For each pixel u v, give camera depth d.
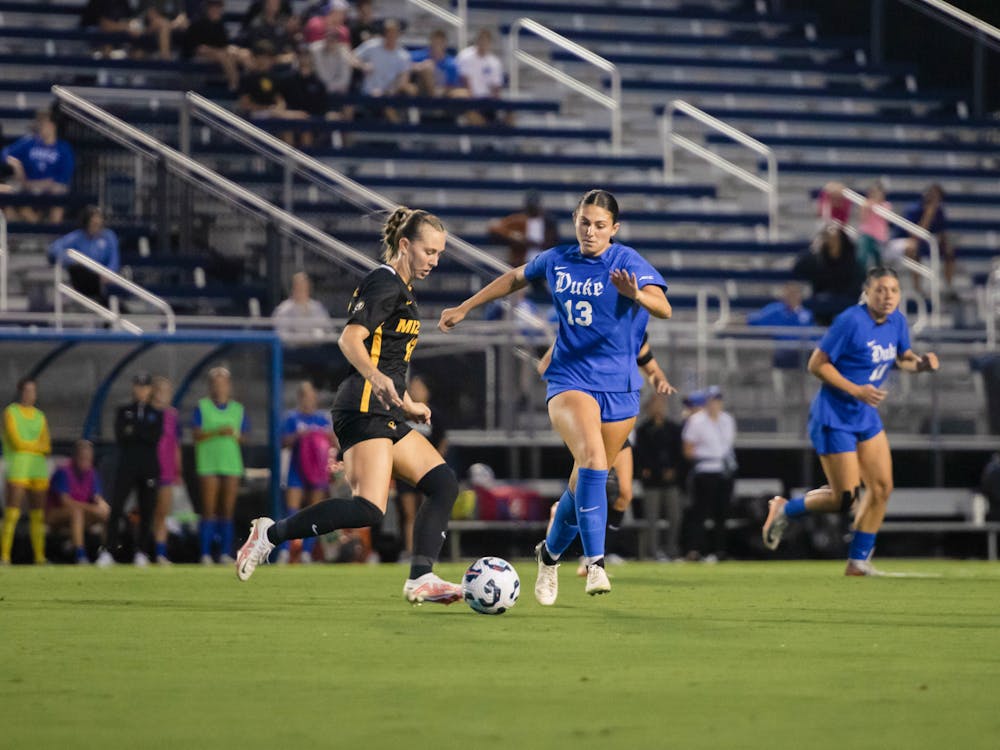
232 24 108.06
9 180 87.44
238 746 14.51
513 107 103.56
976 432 76.56
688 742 14.70
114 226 82.00
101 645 24.05
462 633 25.98
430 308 79.31
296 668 20.89
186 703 17.48
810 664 21.47
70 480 63.84
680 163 106.69
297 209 83.62
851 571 47.72
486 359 71.19
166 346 68.69
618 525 45.34
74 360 67.69
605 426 33.16
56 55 96.81
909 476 75.81
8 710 16.94
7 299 78.06
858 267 84.75
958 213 106.88
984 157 112.69
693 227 99.62
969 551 75.94
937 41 118.25
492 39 113.31
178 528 66.94
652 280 32.19
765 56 119.25
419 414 28.38
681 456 68.25
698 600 34.94
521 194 98.00
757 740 14.84
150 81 97.38
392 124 99.12
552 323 73.00
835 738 14.98
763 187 98.06
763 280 92.88
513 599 30.20
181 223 80.50
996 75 115.12
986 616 30.31
